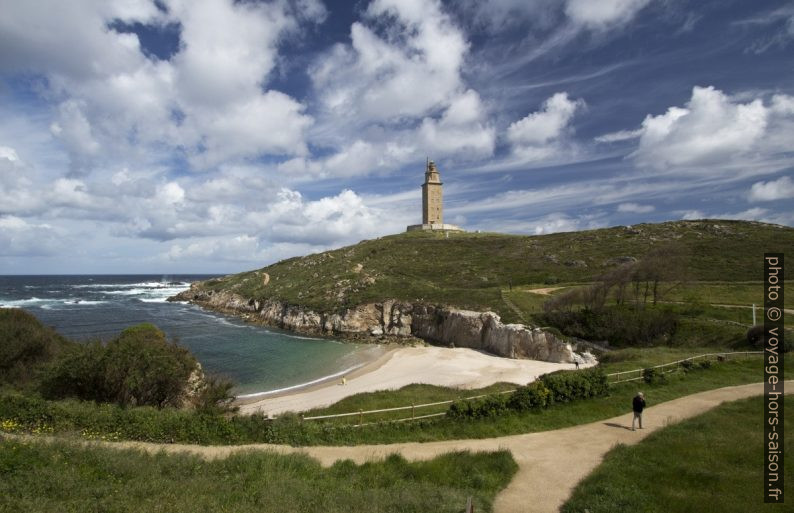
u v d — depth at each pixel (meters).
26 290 160.38
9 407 16.64
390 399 28.00
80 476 11.18
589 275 77.56
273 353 57.28
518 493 12.32
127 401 22.09
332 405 28.45
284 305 88.31
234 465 13.52
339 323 75.38
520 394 20.73
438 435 17.83
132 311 99.06
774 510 10.65
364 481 12.92
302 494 11.22
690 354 32.88
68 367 21.58
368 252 116.88
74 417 16.92
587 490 12.12
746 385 24.30
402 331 72.00
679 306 50.12
